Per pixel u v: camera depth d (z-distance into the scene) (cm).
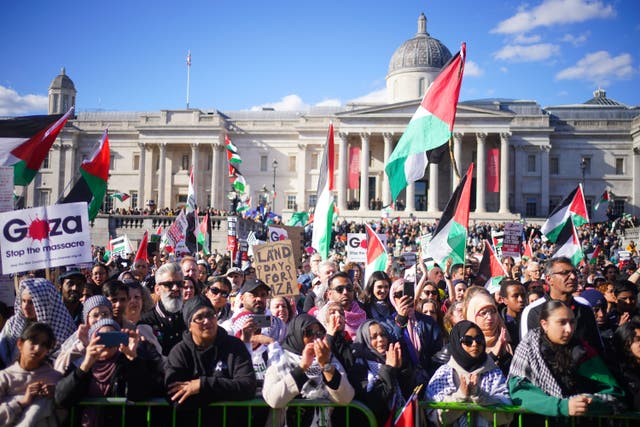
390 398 711
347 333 908
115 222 4997
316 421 718
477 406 678
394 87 8862
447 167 7962
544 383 679
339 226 5697
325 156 1445
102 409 698
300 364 666
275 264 1086
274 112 9181
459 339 705
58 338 791
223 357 698
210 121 8225
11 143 1252
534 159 7988
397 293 904
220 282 1011
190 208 2673
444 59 8719
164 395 704
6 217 988
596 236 4975
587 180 8131
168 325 942
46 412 660
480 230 5322
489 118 7394
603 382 685
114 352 677
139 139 8225
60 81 9588
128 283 945
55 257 1007
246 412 709
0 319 938
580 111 8781
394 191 1209
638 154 8056
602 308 1041
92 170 1489
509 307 995
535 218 7444
